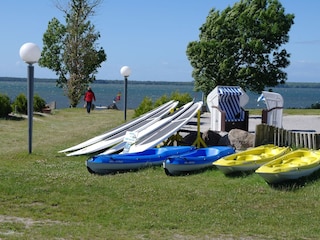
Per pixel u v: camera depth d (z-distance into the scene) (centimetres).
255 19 4172
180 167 1327
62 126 2608
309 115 3209
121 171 1391
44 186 1109
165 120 1805
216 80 4309
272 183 1166
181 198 1062
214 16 4278
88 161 1342
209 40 4269
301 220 923
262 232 839
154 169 1414
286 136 1592
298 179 1189
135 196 1069
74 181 1187
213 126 2141
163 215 928
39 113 3138
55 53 5116
